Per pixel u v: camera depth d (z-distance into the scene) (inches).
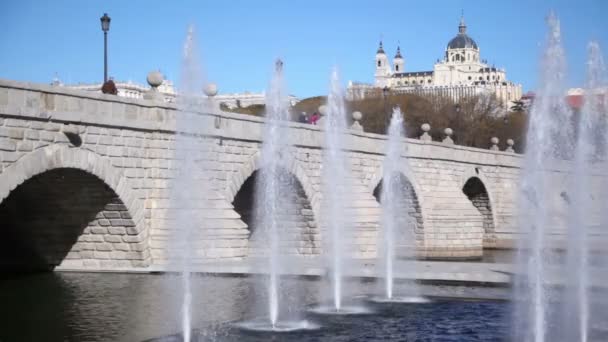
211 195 1310.3
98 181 1138.7
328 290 1057.5
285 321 844.6
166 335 749.3
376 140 1916.8
